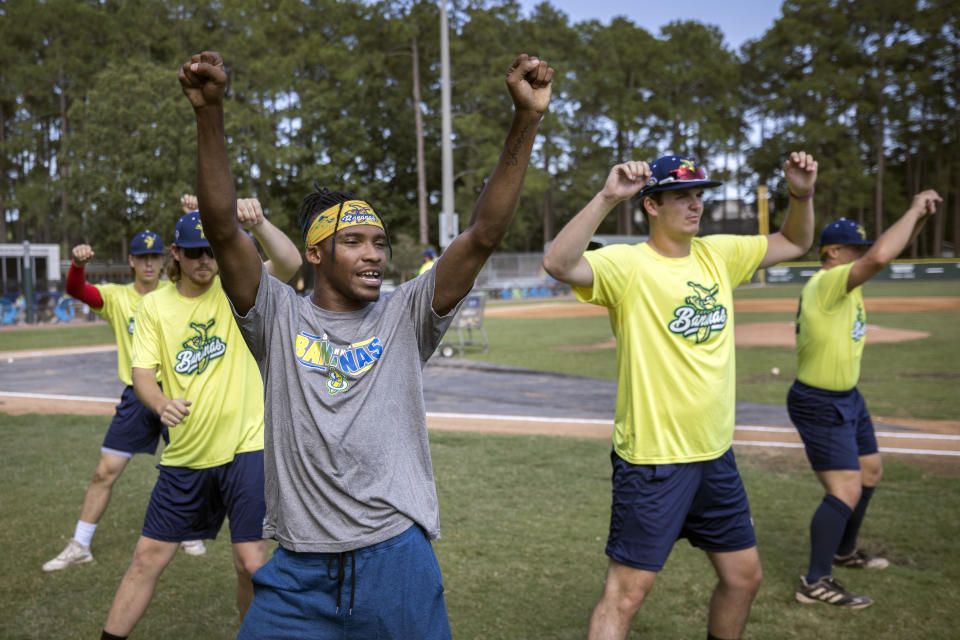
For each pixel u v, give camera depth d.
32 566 4.33
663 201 3.00
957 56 65.69
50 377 12.95
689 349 2.90
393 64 53.56
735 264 3.24
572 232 2.77
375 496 1.97
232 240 1.90
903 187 73.06
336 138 50.25
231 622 3.67
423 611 2.01
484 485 5.80
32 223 62.88
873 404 9.01
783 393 9.91
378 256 2.06
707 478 2.90
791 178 3.21
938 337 16.28
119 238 42.25
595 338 18.33
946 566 4.21
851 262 4.19
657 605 3.77
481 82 52.03
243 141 44.44
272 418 2.05
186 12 51.41
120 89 40.66
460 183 57.62
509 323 24.05
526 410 9.10
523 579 4.04
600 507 5.26
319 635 2.00
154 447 4.54
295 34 52.78
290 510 2.00
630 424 2.94
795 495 5.48
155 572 3.16
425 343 2.13
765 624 3.52
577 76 61.44
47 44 55.84
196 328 3.17
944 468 6.14
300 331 2.05
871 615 3.61
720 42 70.19
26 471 6.42
